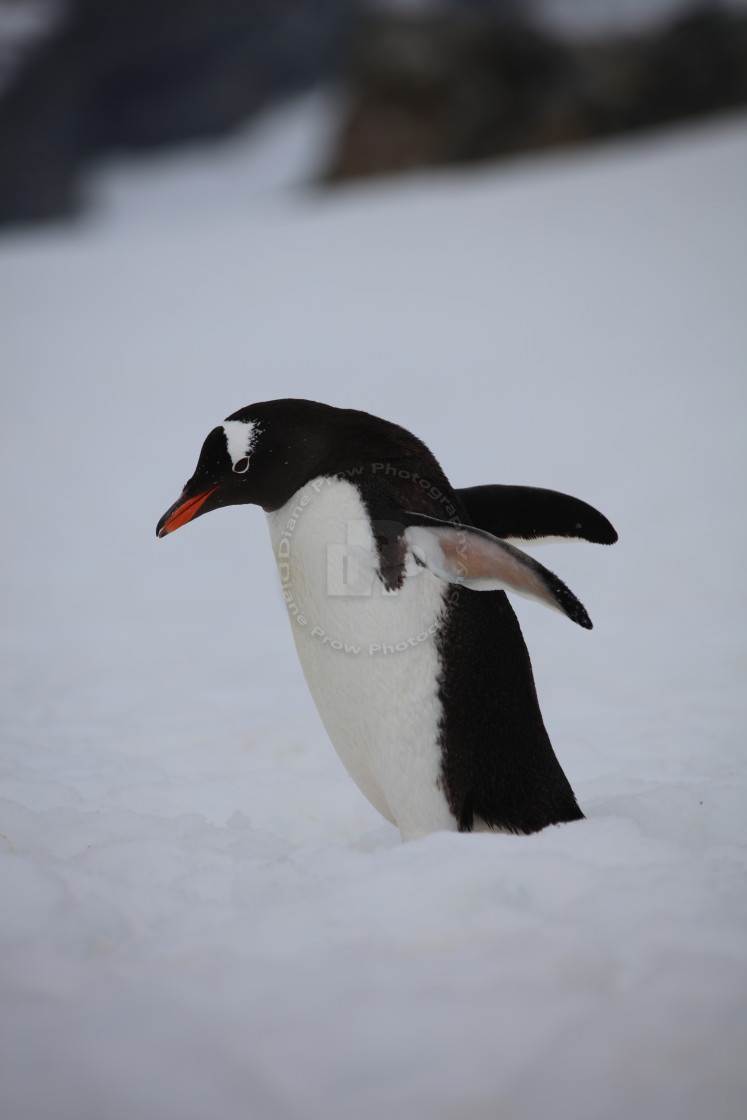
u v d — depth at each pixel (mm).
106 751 9742
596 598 15156
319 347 35906
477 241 47469
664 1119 3568
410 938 4812
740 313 33688
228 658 13484
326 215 58719
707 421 24141
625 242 43531
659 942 4535
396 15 68750
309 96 140750
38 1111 3650
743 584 14945
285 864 5758
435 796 6352
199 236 58625
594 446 23188
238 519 21547
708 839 6859
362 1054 3926
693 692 11305
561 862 5324
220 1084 3791
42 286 48531
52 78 134750
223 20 133500
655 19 71562
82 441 28000
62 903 5164
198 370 34500
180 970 4555
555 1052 3877
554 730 10234
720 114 65125
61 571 18156
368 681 6246
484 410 27375
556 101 64750
